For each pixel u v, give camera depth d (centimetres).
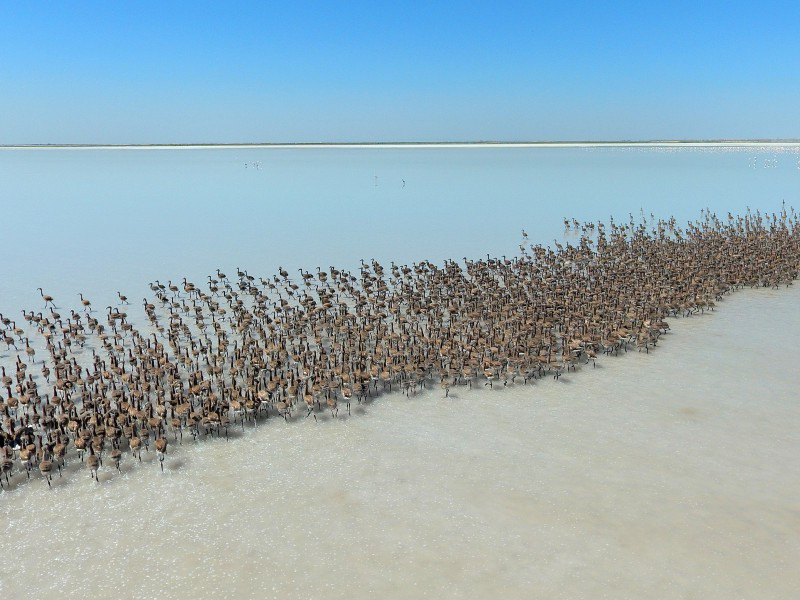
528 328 3794
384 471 2544
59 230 8175
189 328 4244
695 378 3356
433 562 2030
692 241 6344
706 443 2711
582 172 16088
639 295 4422
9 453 2552
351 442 2762
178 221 8919
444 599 1875
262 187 13512
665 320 4297
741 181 12925
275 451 2695
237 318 4131
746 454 2620
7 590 1944
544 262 5891
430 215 9262
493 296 4525
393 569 2003
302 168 19438
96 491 2420
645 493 2367
